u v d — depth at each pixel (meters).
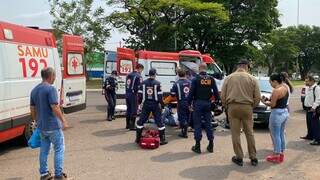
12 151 9.66
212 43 50.22
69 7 41.75
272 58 87.38
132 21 42.59
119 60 17.92
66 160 8.77
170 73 18.27
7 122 8.94
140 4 40.16
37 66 10.36
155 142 10.02
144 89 10.44
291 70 98.06
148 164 8.52
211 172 7.96
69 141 10.78
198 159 8.99
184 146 10.36
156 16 42.22
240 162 8.49
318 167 8.52
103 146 10.23
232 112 8.41
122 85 17.95
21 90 9.55
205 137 11.68
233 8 49.16
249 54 50.09
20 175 7.66
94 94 29.33
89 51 42.72
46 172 7.20
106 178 7.48
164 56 18.25
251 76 8.40
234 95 8.34
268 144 10.84
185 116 11.54
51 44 11.27
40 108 7.03
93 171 7.93
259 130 13.21
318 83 11.09
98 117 15.54
